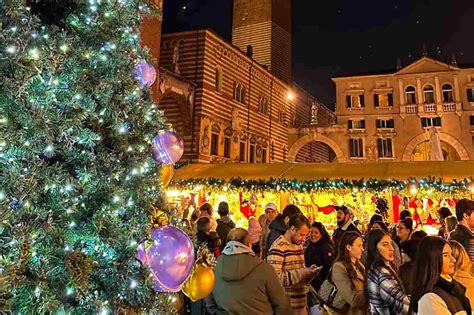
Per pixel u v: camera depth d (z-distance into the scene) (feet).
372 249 15.42
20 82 10.58
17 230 10.01
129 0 15.88
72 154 12.88
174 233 13.53
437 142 78.69
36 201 11.09
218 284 15.01
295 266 18.84
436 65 150.30
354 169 50.34
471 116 145.18
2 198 9.87
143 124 16.21
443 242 12.41
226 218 35.91
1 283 9.09
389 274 14.94
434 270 12.09
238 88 123.95
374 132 152.05
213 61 110.93
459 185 43.78
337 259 17.44
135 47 16.85
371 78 155.84
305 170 51.42
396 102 152.05
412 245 18.58
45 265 10.63
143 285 13.07
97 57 14.12
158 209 16.07
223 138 113.60
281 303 14.64
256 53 157.69
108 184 13.53
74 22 14.19
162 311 14.08
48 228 10.81
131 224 13.75
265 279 14.61
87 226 12.46
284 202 55.42
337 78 158.51
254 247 36.40
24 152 10.68
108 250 12.92
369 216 52.29
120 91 15.39
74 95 12.46
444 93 148.87
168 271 13.01
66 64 12.64
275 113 146.72
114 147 14.99
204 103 105.50
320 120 191.83
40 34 12.07
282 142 151.12
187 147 103.24
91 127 14.16
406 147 148.46
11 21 10.94
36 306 10.06
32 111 10.78
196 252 15.92
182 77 101.04
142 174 15.40
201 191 55.26
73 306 11.71
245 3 164.25
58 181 11.51
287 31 167.12
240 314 14.29
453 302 11.63
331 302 16.98
